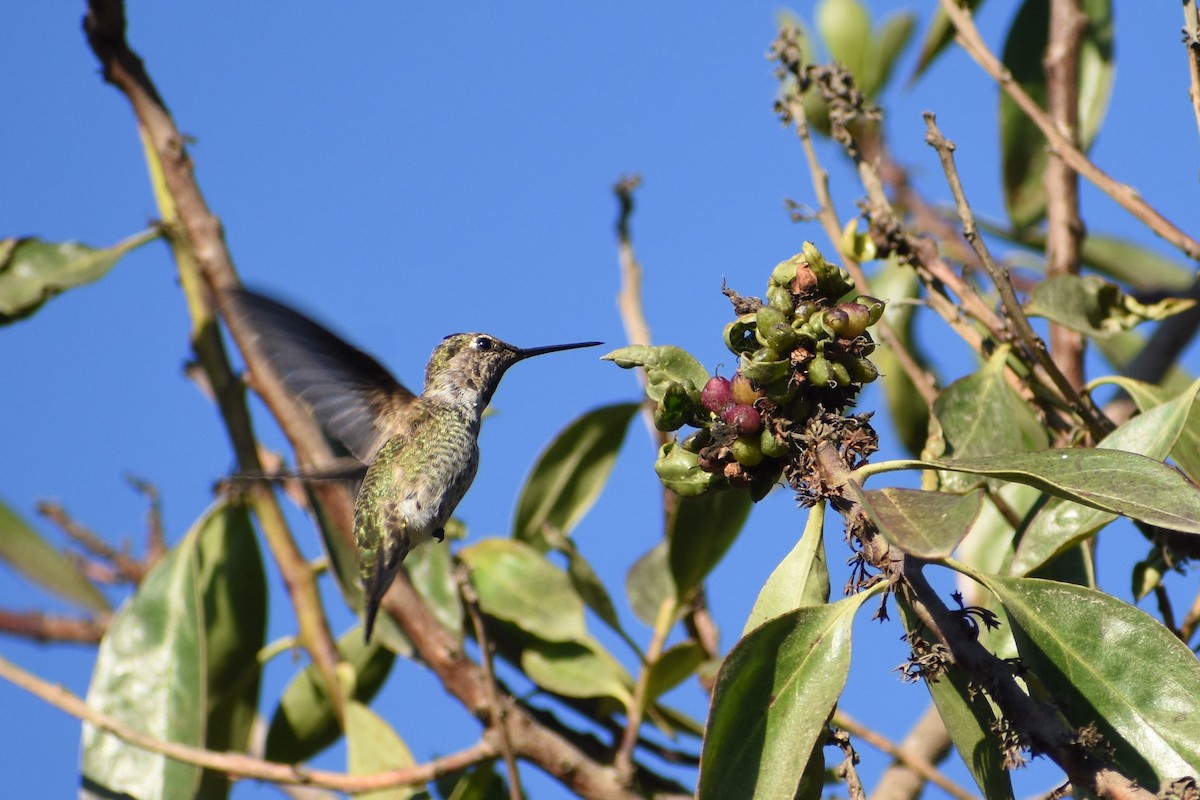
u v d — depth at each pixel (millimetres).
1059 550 6359
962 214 7148
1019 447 7312
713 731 5203
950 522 4734
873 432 5406
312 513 9812
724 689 5270
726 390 5535
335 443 9891
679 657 8477
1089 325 7762
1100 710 5094
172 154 10133
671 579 9133
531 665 9195
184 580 9164
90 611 10367
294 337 9719
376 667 9766
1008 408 7395
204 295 9938
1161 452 6305
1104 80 10039
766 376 5391
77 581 10406
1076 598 5250
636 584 9242
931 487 7266
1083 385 8914
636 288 10055
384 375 10125
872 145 10688
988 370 7496
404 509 9477
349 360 10016
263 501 9648
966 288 7641
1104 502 4859
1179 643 5109
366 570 9383
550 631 9148
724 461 5492
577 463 10180
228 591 9633
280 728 9430
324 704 9484
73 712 7645
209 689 9430
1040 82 10180
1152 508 4793
